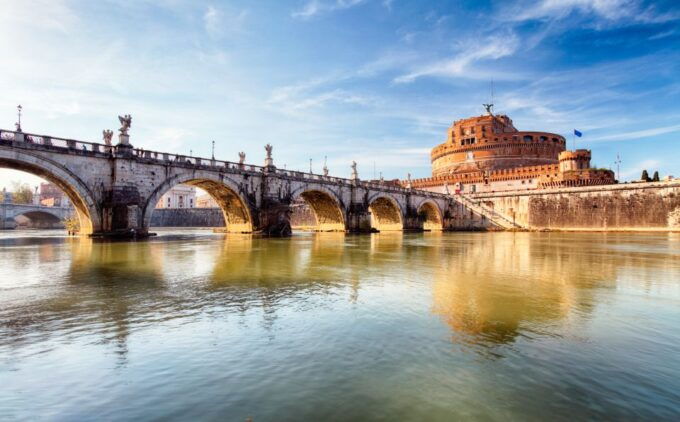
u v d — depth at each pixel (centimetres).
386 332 952
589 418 569
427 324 1015
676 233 6406
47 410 595
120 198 3791
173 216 12062
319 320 1049
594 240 4666
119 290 1423
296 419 568
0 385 676
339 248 3266
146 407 604
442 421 563
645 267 2078
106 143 3903
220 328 980
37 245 3275
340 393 647
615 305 1217
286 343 876
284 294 1365
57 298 1291
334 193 6506
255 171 5250
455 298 1308
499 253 2888
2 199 11762
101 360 781
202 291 1409
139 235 3978
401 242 4228
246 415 580
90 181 3681
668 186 6756
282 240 4397
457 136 12256
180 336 921
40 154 3328
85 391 655
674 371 729
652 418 568
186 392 651
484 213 9106
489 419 569
